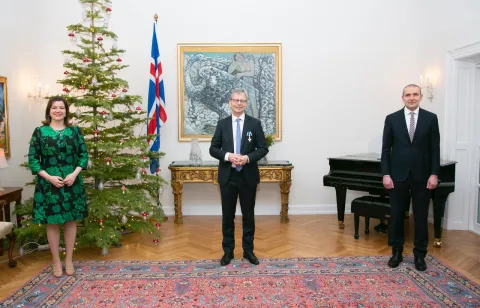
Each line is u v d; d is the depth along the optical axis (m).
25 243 3.91
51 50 5.27
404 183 3.25
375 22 5.52
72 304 2.71
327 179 4.69
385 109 5.59
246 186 3.32
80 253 3.88
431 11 5.11
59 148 3.08
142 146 3.91
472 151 4.67
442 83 4.84
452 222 4.73
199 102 5.51
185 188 5.59
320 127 5.61
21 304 2.70
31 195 4.97
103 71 3.98
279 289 2.93
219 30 5.48
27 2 4.97
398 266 3.39
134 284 3.05
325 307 2.63
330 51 5.54
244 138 3.27
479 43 4.17
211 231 4.70
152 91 4.97
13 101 4.67
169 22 5.45
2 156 3.80
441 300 2.73
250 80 5.52
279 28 5.50
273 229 4.75
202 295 2.83
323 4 5.50
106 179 4.20
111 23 5.39
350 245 4.07
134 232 4.60
